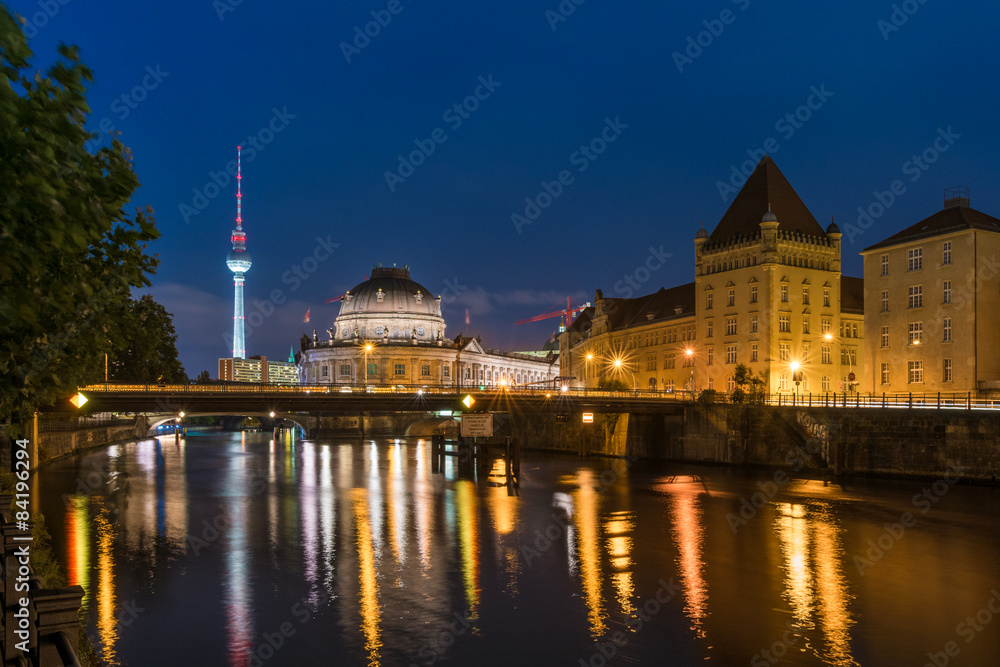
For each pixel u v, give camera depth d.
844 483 67.00
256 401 69.94
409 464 95.00
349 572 35.38
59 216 9.52
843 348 111.38
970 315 79.94
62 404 62.25
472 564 37.12
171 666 23.97
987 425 61.84
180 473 81.00
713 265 114.00
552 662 24.59
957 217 84.06
